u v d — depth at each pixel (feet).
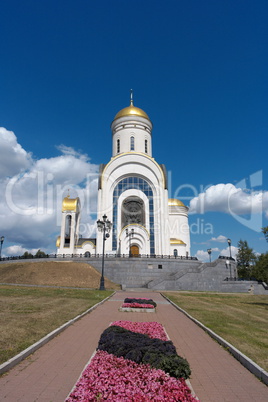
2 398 19.03
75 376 23.26
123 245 165.99
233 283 139.74
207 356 29.35
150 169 184.24
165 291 117.39
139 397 18.25
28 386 21.04
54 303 60.64
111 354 26.53
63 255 154.81
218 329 40.57
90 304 62.64
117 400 17.90
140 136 201.26
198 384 22.38
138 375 21.61
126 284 140.05
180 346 32.91
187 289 133.80
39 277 127.44
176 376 21.90
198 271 137.90
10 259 159.74
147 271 143.13
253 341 34.22
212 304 73.77
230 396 20.43
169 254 168.45
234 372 25.03
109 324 43.91
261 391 21.34
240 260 212.02
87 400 17.89
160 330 37.47
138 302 63.98
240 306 72.79
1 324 37.58
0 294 73.67
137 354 24.91
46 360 26.71
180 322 47.60
